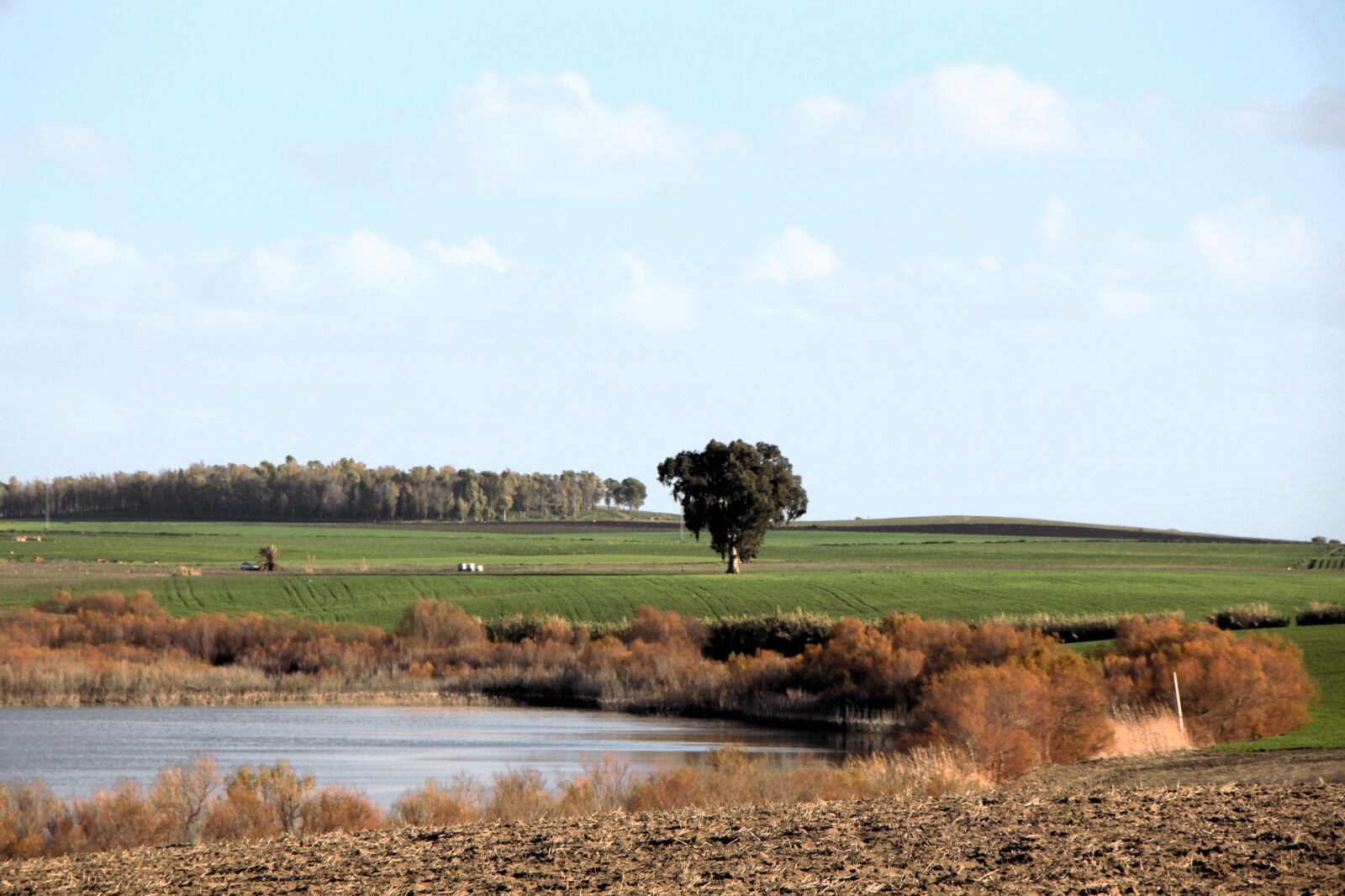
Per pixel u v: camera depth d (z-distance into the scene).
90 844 103.44
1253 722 165.75
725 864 65.38
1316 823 69.25
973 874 60.75
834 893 58.25
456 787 119.19
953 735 140.88
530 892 60.81
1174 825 70.00
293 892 62.41
